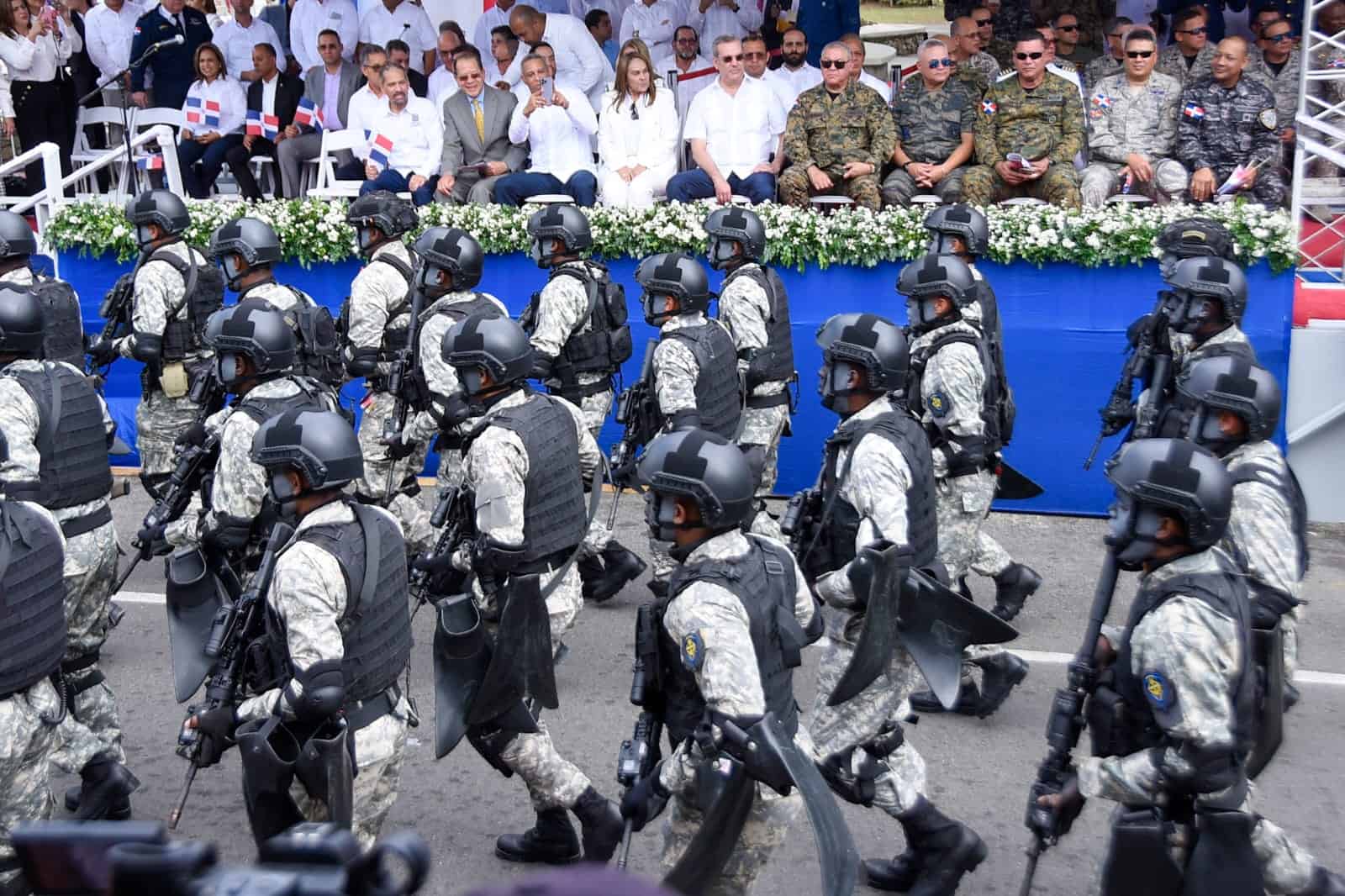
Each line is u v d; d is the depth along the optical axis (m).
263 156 13.19
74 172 13.30
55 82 13.31
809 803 3.60
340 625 4.19
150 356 8.34
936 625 4.93
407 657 4.48
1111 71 11.21
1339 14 10.53
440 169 11.85
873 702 4.95
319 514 4.33
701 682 3.75
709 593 3.78
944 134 10.91
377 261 8.59
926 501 5.10
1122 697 3.91
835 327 5.20
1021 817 5.66
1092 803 5.79
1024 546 9.50
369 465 8.52
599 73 12.66
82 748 5.38
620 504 10.30
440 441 8.28
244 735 4.11
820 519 5.24
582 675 7.18
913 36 13.00
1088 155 10.84
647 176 11.29
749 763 3.66
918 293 6.60
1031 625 7.96
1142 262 9.62
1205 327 6.91
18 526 4.39
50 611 4.48
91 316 11.36
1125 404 7.75
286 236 10.85
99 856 1.57
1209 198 10.49
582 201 11.40
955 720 6.65
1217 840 3.77
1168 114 10.66
